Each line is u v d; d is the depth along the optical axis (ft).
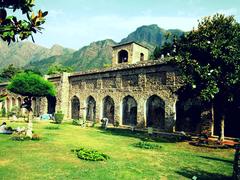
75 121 95.40
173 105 74.28
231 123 67.92
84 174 27.17
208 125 65.98
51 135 58.54
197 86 52.31
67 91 117.19
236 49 48.93
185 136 63.21
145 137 64.64
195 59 54.08
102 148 44.11
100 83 101.91
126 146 47.98
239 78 47.47
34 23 8.96
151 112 83.76
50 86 56.80
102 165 31.53
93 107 107.86
